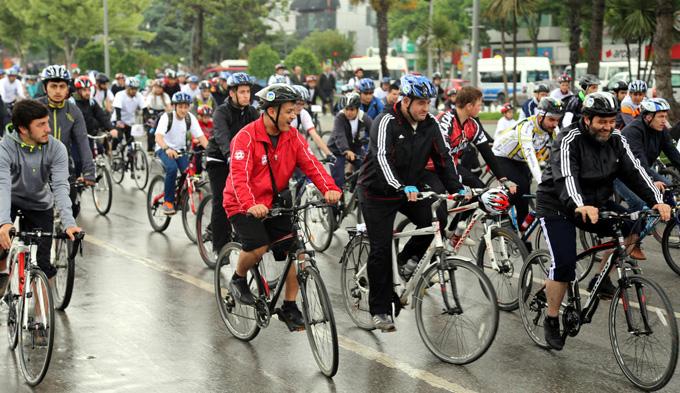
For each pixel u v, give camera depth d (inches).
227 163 504.1
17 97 1460.4
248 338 386.6
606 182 354.0
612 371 351.9
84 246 600.7
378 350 378.6
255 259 365.1
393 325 378.6
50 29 2979.8
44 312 332.5
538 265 384.2
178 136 642.8
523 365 358.9
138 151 908.0
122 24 3036.4
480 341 348.2
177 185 634.8
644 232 374.6
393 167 362.9
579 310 363.3
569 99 582.6
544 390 330.3
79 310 437.4
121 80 1386.6
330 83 2124.8
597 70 1295.5
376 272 377.7
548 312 367.6
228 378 343.3
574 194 335.3
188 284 494.9
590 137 346.0
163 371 350.6
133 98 972.6
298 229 355.3
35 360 336.2
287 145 360.8
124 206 791.7
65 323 414.9
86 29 2950.3
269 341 390.6
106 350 375.9
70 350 375.2
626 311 334.0
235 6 3722.9
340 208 623.5
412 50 4074.8
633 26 1272.1
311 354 372.8
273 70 3038.9
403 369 354.0
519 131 481.1
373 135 375.2
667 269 536.4
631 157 351.9
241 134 355.3
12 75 1448.1
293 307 366.9
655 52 1050.1
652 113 528.4
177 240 626.5
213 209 510.3
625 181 356.8
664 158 880.3
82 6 2933.1
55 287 437.4
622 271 338.3
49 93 488.4
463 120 468.8
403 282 402.3
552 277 358.6
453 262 356.5
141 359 364.8
